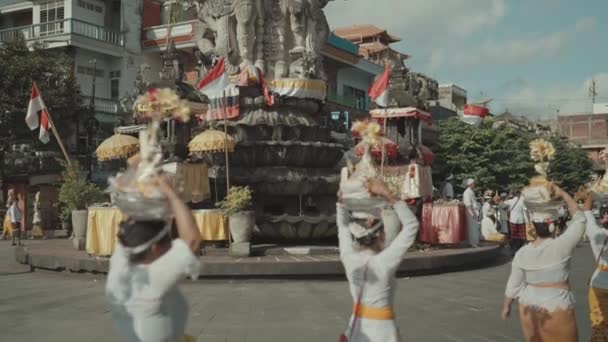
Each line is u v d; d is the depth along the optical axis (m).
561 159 55.50
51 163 33.16
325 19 17.31
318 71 16.97
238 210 13.31
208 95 15.25
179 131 14.67
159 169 3.61
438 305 9.62
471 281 12.35
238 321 8.30
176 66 15.27
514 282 5.27
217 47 16.62
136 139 15.52
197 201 14.03
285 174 15.10
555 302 5.01
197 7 18.17
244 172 15.35
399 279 12.66
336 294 10.53
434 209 16.41
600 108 80.50
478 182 41.25
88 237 13.45
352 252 4.27
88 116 34.25
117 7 41.16
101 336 7.46
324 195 15.90
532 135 52.16
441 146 42.62
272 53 16.77
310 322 8.23
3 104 29.31
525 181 43.94
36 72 30.16
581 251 20.72
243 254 13.20
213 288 11.23
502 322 8.33
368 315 4.11
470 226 16.75
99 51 38.69
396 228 12.69
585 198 6.23
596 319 5.90
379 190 4.21
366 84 49.44
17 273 13.77
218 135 14.03
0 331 7.77
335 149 15.84
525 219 18.38
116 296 3.51
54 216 31.00
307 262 11.98
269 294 10.54
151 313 3.45
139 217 3.55
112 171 23.27
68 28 37.50
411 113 19.44
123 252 3.56
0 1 41.38
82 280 12.55
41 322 8.32
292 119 15.85
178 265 3.45
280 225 14.63
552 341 5.05
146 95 3.76
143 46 41.06
